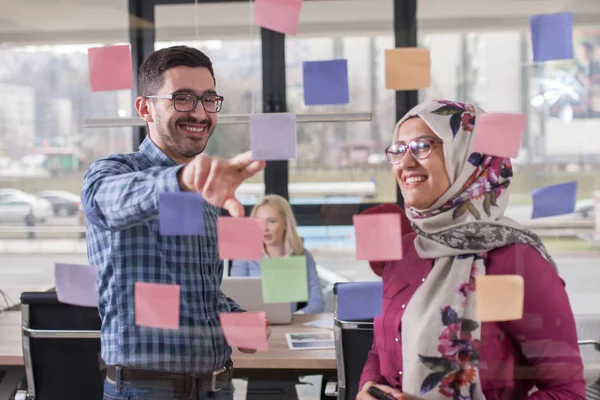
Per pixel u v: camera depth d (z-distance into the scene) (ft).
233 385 4.55
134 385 3.91
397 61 3.49
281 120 3.34
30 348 4.61
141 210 3.46
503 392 3.42
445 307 3.43
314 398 4.59
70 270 3.91
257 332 3.56
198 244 3.99
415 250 3.65
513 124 3.47
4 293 4.81
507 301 3.36
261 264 3.47
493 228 3.51
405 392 3.46
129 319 3.88
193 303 3.96
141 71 4.09
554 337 3.39
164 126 4.01
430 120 3.58
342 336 4.29
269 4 3.59
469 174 3.56
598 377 3.69
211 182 3.37
